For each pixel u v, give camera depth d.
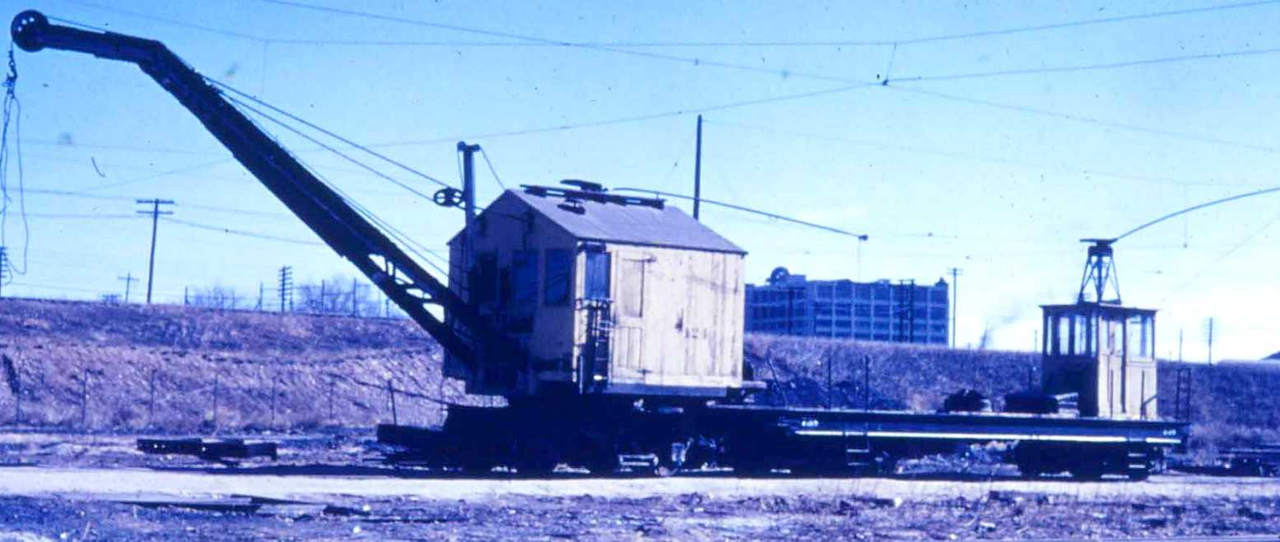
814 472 32.19
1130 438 36.38
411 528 18.20
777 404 41.09
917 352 73.50
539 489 25.31
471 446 30.28
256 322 65.56
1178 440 37.34
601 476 29.97
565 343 28.97
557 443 29.81
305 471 28.78
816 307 117.81
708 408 31.17
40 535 15.46
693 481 28.98
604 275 29.34
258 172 28.61
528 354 29.69
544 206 30.20
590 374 28.94
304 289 104.81
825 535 18.91
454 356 31.84
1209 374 75.25
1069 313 37.56
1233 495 29.89
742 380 31.67
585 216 30.34
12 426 48.12
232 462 31.67
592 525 19.30
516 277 30.28
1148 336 38.22
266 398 57.44
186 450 33.91
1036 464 36.19
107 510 18.45
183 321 63.94
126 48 27.20
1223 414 71.25
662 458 30.69
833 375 67.06
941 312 126.00
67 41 26.61
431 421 58.59
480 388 30.59
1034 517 22.72
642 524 19.64
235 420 53.47
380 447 38.91
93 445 36.75
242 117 28.16
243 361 59.56
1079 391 37.16
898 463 34.31
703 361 30.73
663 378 30.02
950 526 20.67
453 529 18.22
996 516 22.70
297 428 52.44
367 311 97.94
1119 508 25.23
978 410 35.69
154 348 59.34
